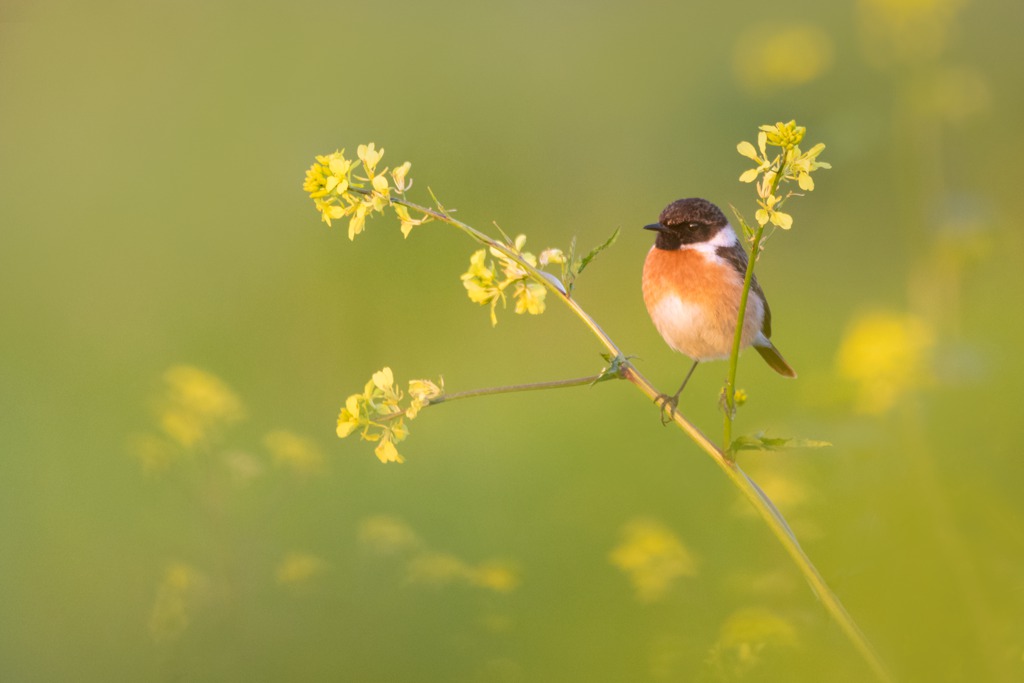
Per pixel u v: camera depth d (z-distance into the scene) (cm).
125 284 1717
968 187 1388
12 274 1731
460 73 2303
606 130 2094
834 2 2452
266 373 1491
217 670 828
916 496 682
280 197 1922
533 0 2688
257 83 2242
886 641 642
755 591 807
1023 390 812
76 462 1170
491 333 1616
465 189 1880
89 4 2464
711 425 1233
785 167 531
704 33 2439
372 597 902
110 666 877
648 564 841
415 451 1248
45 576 971
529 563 976
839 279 1741
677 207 934
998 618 634
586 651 830
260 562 894
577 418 1316
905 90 1034
